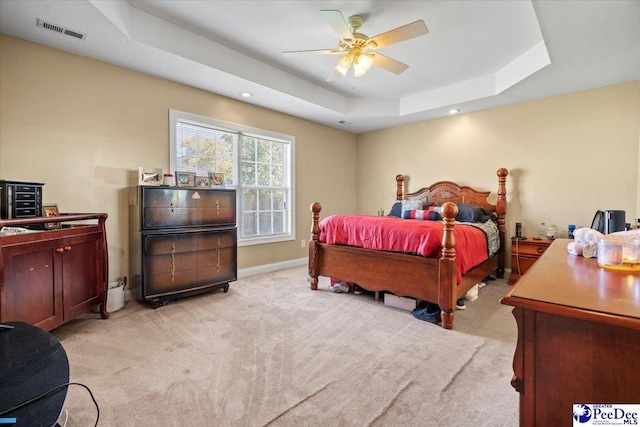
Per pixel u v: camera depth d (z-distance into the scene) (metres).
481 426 1.46
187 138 3.71
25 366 0.89
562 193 3.85
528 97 3.92
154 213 3.01
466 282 2.97
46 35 2.51
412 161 5.24
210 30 2.91
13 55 2.52
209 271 3.41
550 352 0.75
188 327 2.57
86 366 1.97
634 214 3.41
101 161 3.00
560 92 3.74
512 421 1.49
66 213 2.78
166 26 2.77
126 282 3.19
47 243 2.18
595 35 2.42
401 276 2.91
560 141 3.85
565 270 1.08
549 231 3.87
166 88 3.44
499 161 4.33
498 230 4.17
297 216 4.97
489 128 4.41
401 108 4.75
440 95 4.32
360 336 2.42
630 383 0.67
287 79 3.87
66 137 2.79
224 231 3.54
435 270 2.69
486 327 2.59
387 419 1.51
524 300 0.77
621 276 0.98
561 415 0.74
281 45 3.18
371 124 5.32
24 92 2.57
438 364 2.01
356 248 3.24
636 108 3.39
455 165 4.75
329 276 3.52
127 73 3.15
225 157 4.08
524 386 0.78
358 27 2.66
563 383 0.74
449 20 2.67
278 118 4.62
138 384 1.78
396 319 2.76
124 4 2.48
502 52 3.26
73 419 1.49
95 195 2.97
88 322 2.66
